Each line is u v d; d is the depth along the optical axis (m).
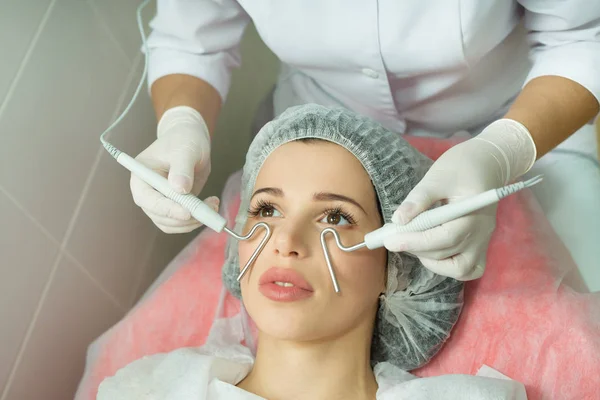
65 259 1.62
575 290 1.44
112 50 1.76
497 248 1.47
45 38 1.55
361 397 1.29
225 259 1.52
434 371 1.43
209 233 1.67
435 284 1.35
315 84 1.70
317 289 1.18
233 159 2.24
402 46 1.34
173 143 1.34
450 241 1.10
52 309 1.58
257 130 1.91
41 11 1.54
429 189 1.12
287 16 1.39
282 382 1.27
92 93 1.69
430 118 1.61
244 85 2.26
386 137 1.31
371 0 1.30
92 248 1.71
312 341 1.25
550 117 1.29
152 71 1.63
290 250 1.16
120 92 1.79
